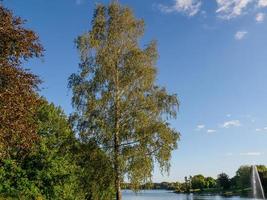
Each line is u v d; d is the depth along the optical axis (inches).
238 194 7421.3
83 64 1272.1
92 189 1241.4
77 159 1295.5
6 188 1581.0
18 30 749.9
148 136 1200.2
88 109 1226.0
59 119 1760.6
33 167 1643.7
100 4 1331.2
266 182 5398.6
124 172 1194.0
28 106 753.6
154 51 1302.9
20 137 744.3
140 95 1241.4
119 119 1237.1
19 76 742.5
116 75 1258.6
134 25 1314.0
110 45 1282.0
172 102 1246.9
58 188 1646.2
